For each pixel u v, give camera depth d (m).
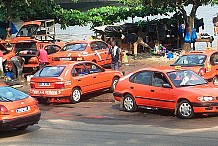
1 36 37.31
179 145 11.10
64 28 40.44
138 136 12.51
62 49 27.00
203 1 34.34
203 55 20.77
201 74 19.94
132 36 35.31
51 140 12.62
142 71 17.03
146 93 16.53
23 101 13.62
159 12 38.91
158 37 36.75
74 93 20.06
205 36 35.97
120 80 17.83
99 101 20.59
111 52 26.50
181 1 33.94
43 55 26.42
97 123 15.17
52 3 40.00
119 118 16.06
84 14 40.16
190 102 14.99
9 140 12.96
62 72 19.92
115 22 40.78
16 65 26.44
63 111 18.36
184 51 34.09
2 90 13.81
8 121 13.05
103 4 51.72
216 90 15.20
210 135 12.22
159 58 33.00
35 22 33.50
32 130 14.33
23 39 29.08
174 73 16.19
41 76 20.06
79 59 25.67
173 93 15.52
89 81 20.72
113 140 12.11
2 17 37.50
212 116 15.51
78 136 12.97
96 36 38.38
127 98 17.36
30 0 36.75
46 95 19.84
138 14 39.12
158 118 15.73
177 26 37.62
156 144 11.34
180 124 14.20
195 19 39.41
